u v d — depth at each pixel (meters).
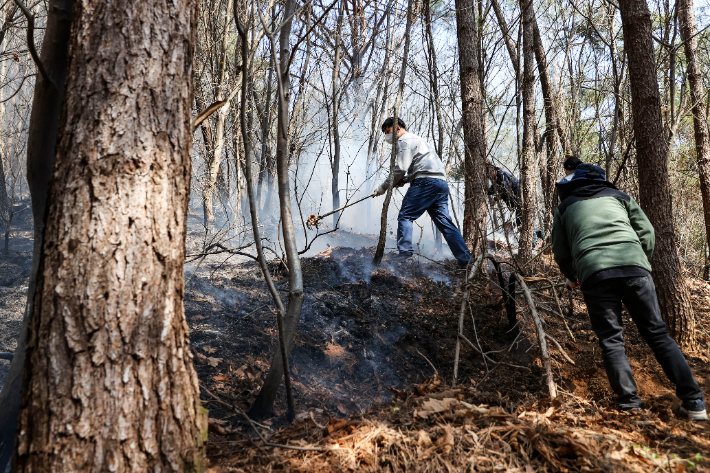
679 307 3.54
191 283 4.22
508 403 2.76
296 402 2.83
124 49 1.69
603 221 2.82
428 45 5.40
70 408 1.51
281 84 2.55
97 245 1.59
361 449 2.06
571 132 5.96
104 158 1.63
